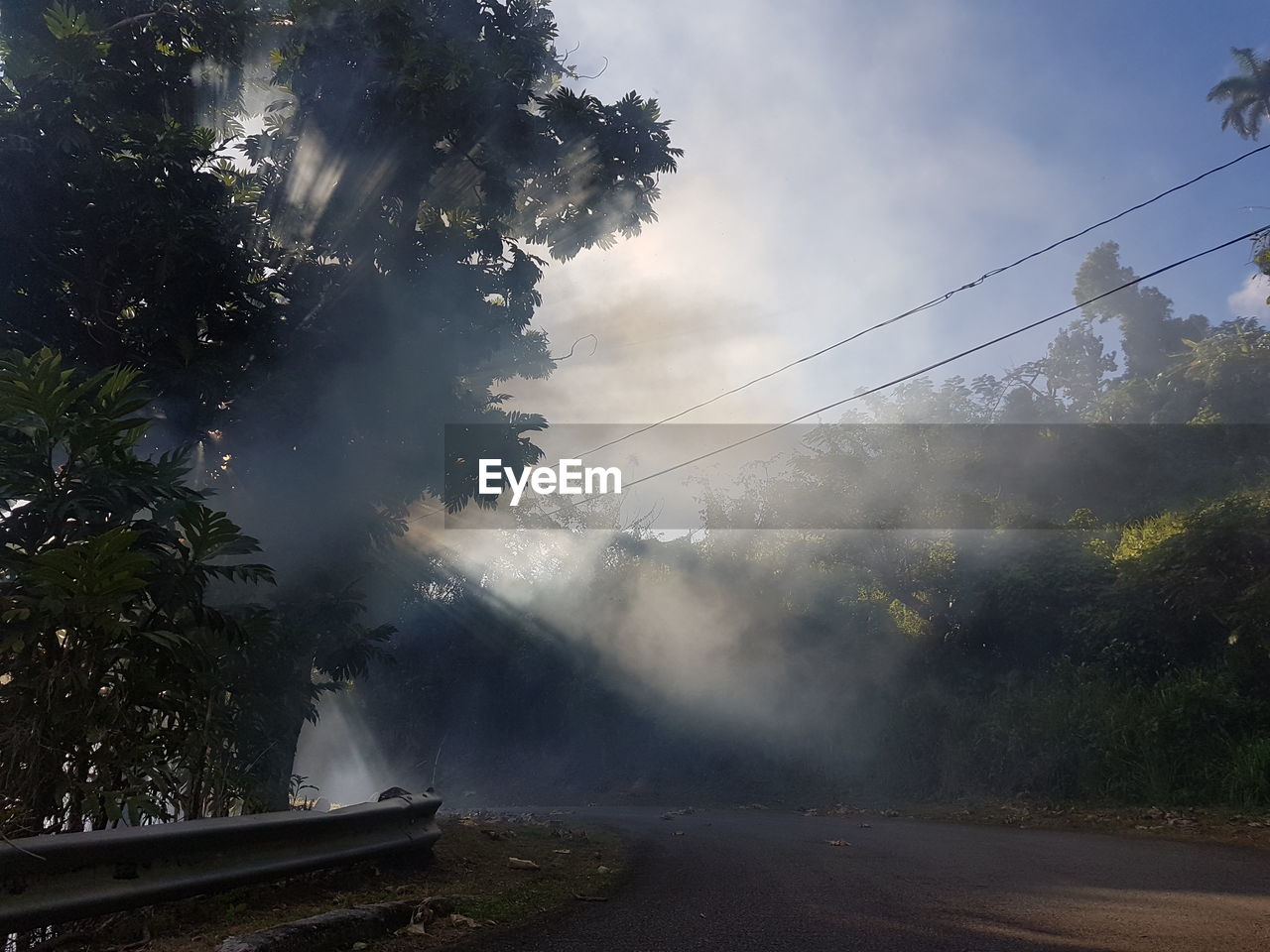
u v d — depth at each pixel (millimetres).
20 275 7961
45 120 7438
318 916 4391
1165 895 5910
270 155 9883
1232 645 13094
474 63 9672
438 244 9977
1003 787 14906
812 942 4578
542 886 6164
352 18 9250
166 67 9023
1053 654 16781
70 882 3861
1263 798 11117
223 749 6062
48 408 5031
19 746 4574
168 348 8359
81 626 4777
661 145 11188
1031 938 4629
